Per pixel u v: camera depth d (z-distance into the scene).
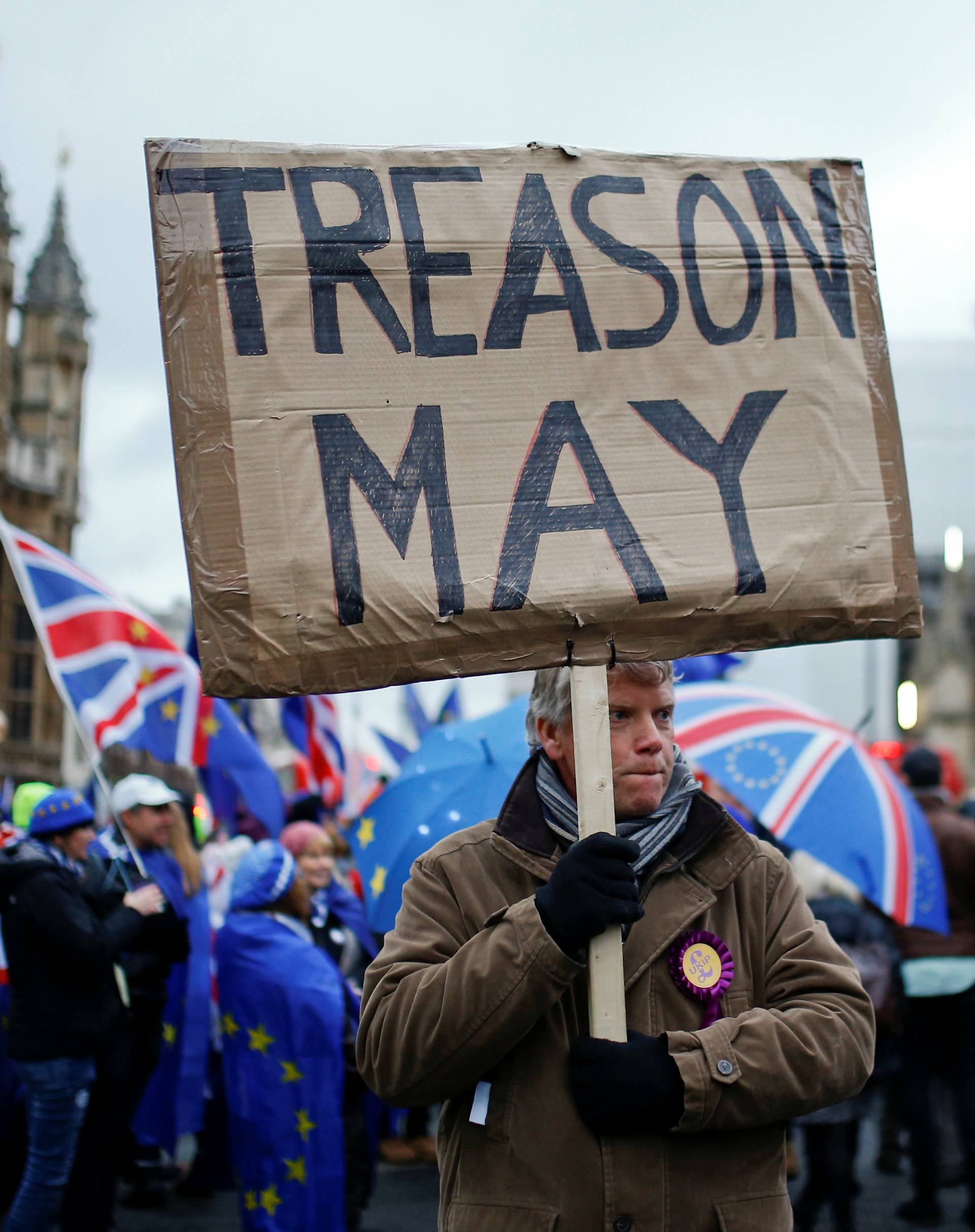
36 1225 4.64
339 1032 5.02
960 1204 6.14
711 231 2.40
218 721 5.72
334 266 2.24
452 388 2.25
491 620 2.19
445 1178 2.16
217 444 2.17
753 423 2.35
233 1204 6.32
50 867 4.71
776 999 2.18
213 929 6.89
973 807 8.08
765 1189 2.09
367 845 5.17
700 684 5.31
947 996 5.62
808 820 4.83
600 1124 2.00
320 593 2.15
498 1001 1.99
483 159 2.35
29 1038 4.64
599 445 2.28
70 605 5.41
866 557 2.35
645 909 2.15
